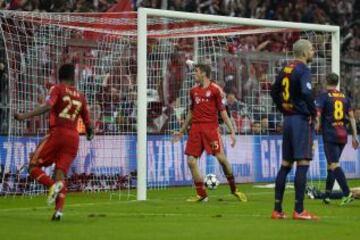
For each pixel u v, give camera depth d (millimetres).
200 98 41594
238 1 80375
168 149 57031
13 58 50938
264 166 62156
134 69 56281
